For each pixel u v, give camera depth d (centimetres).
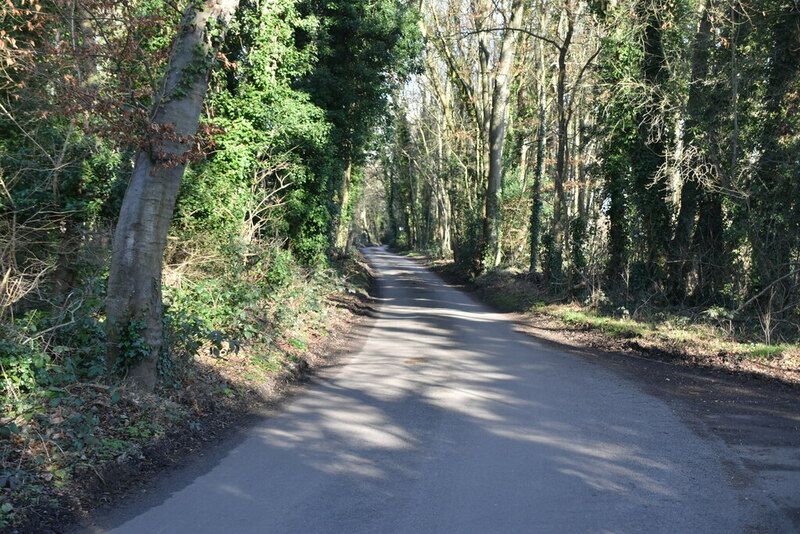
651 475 568
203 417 783
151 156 779
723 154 1680
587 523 462
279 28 1862
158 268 800
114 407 696
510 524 463
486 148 3959
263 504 512
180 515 491
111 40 880
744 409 828
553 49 3297
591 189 2631
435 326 1836
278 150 1992
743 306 1472
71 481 535
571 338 1581
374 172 7675
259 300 1322
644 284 1945
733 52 1552
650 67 1959
